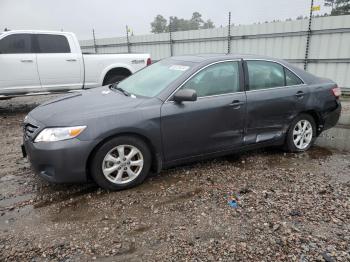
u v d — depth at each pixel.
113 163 3.65
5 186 3.91
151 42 15.95
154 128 3.74
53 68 8.34
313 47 10.77
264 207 3.34
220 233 2.91
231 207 3.35
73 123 3.43
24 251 2.69
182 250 2.68
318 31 10.54
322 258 2.59
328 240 2.81
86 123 3.45
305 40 10.91
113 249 2.71
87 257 2.61
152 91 4.08
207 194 3.65
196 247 2.72
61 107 3.86
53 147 3.36
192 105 3.97
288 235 2.87
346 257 2.60
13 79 7.94
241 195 3.62
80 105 3.86
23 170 4.42
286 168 4.43
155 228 2.99
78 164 3.43
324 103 5.09
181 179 4.05
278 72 4.76
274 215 3.19
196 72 4.08
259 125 4.55
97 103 3.89
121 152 3.66
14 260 2.58
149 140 3.76
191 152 4.10
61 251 2.69
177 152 4.00
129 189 3.79
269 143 4.75
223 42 13.10
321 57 10.66
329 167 4.46
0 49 7.80
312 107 4.96
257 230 2.95
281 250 2.68
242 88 4.37
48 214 3.26
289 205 3.38
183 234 2.90
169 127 3.84
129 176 3.77
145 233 2.92
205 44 13.73
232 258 2.58
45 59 8.21
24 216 3.22
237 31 12.55
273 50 11.77
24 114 8.46
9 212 3.30
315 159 4.79
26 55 7.99
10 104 9.97
